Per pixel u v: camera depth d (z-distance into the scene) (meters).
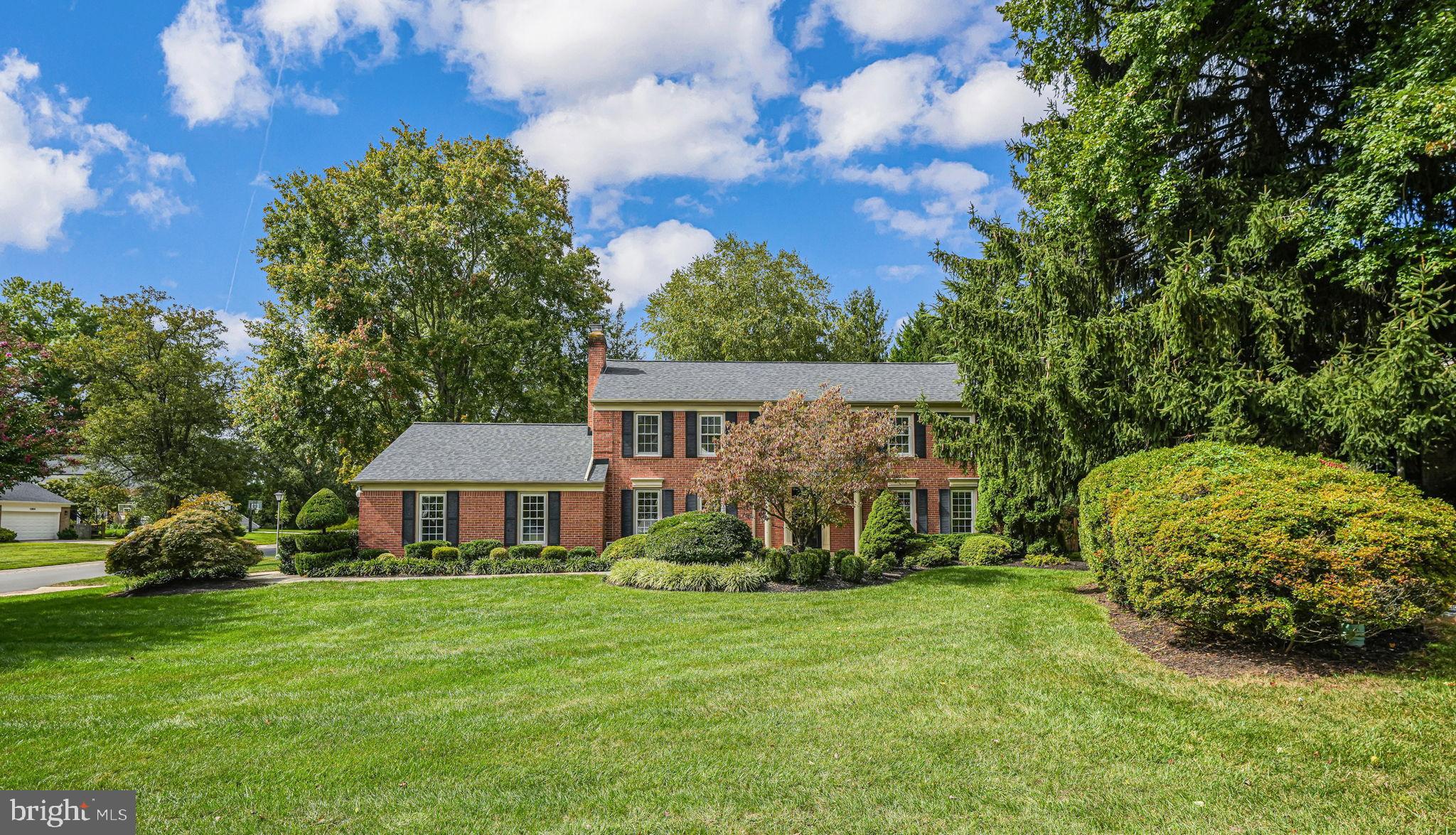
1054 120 16.33
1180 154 14.80
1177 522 7.46
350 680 8.32
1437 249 10.60
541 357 35.03
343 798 4.82
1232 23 12.53
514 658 9.33
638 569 16.52
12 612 13.98
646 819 4.42
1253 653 7.49
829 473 16.28
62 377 39.94
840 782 4.91
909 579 16.56
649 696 7.20
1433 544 6.37
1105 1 14.66
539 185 35.53
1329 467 8.24
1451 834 4.00
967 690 6.95
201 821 4.49
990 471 18.50
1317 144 13.32
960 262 19.62
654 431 24.69
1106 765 5.08
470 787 4.96
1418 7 11.34
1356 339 12.28
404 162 33.28
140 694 7.82
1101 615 10.26
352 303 30.52
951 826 4.25
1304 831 4.09
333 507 21.44
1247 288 11.81
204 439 35.38
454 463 24.20
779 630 10.91
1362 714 5.77
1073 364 14.55
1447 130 9.97
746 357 41.34
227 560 17.62
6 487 14.93
